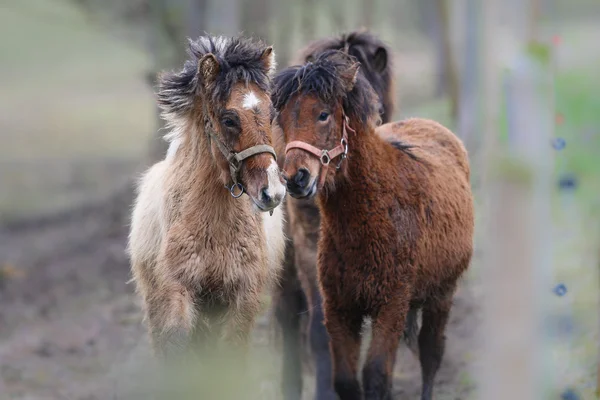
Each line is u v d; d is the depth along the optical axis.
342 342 9.47
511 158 6.15
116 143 48.81
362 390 9.96
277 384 13.18
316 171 9.08
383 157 9.59
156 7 26.55
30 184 38.66
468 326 14.47
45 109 61.78
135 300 19.67
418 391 12.58
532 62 6.12
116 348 16.80
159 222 10.18
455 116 30.45
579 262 15.23
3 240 28.47
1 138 52.09
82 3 29.27
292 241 12.15
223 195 9.73
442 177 10.18
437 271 9.88
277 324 12.58
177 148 10.27
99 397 14.45
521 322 6.20
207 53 9.73
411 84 48.72
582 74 28.03
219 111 9.32
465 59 24.34
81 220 29.73
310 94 9.16
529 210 6.16
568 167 17.59
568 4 43.25
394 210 9.34
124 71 75.06
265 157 9.13
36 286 22.56
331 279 9.47
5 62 74.38
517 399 6.25
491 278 6.27
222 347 10.22
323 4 38.97
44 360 16.80
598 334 12.11
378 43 12.41
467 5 24.14
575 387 10.87
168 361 9.48
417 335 10.92
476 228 17.62
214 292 9.98
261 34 30.69
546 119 6.16
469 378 12.35
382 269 9.23
